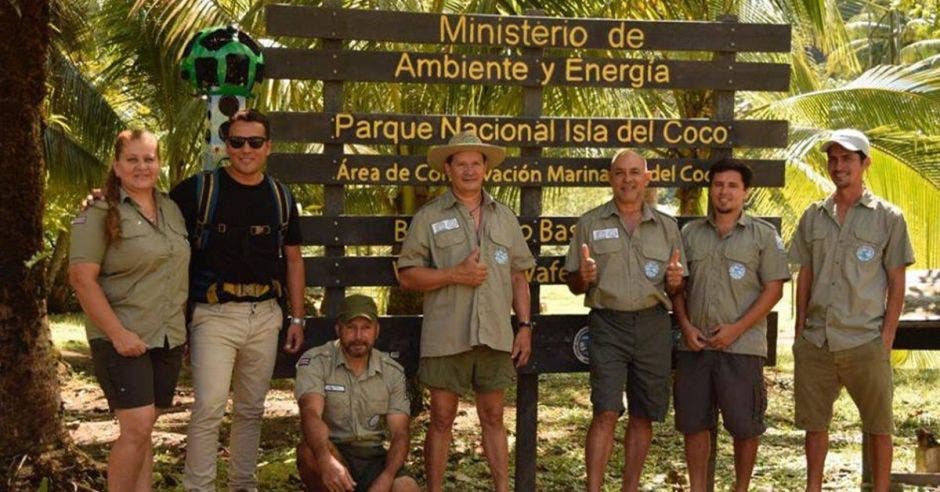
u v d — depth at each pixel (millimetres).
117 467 4918
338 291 6266
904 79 10414
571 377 13438
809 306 5871
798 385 5895
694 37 6465
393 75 6211
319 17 6113
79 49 11359
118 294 4926
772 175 6594
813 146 10422
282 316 5527
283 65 6094
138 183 4910
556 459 8102
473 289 5566
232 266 5266
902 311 6246
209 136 5875
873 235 5684
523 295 5820
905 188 10219
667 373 5785
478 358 5633
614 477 7480
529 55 6352
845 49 10797
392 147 9016
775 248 5766
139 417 4906
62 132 13133
